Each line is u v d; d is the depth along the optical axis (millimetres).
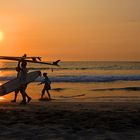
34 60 16047
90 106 15461
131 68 107688
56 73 73125
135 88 32344
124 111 12930
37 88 34406
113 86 37000
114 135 8203
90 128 9133
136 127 9328
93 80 45781
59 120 10391
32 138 7859
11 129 8789
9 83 17703
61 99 21906
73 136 8039
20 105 15984
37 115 11406
